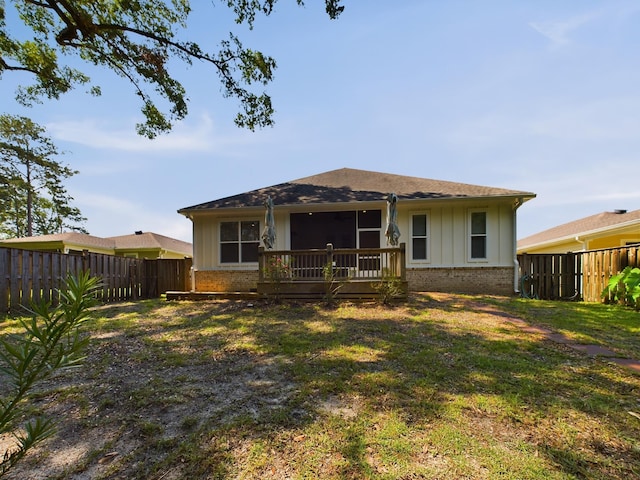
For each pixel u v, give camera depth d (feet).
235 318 19.47
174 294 27.84
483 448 6.51
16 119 77.36
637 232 39.55
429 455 6.32
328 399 8.67
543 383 9.48
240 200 35.70
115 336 15.55
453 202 31.65
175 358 12.26
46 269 23.27
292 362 11.53
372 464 6.09
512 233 31.24
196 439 7.02
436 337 14.47
